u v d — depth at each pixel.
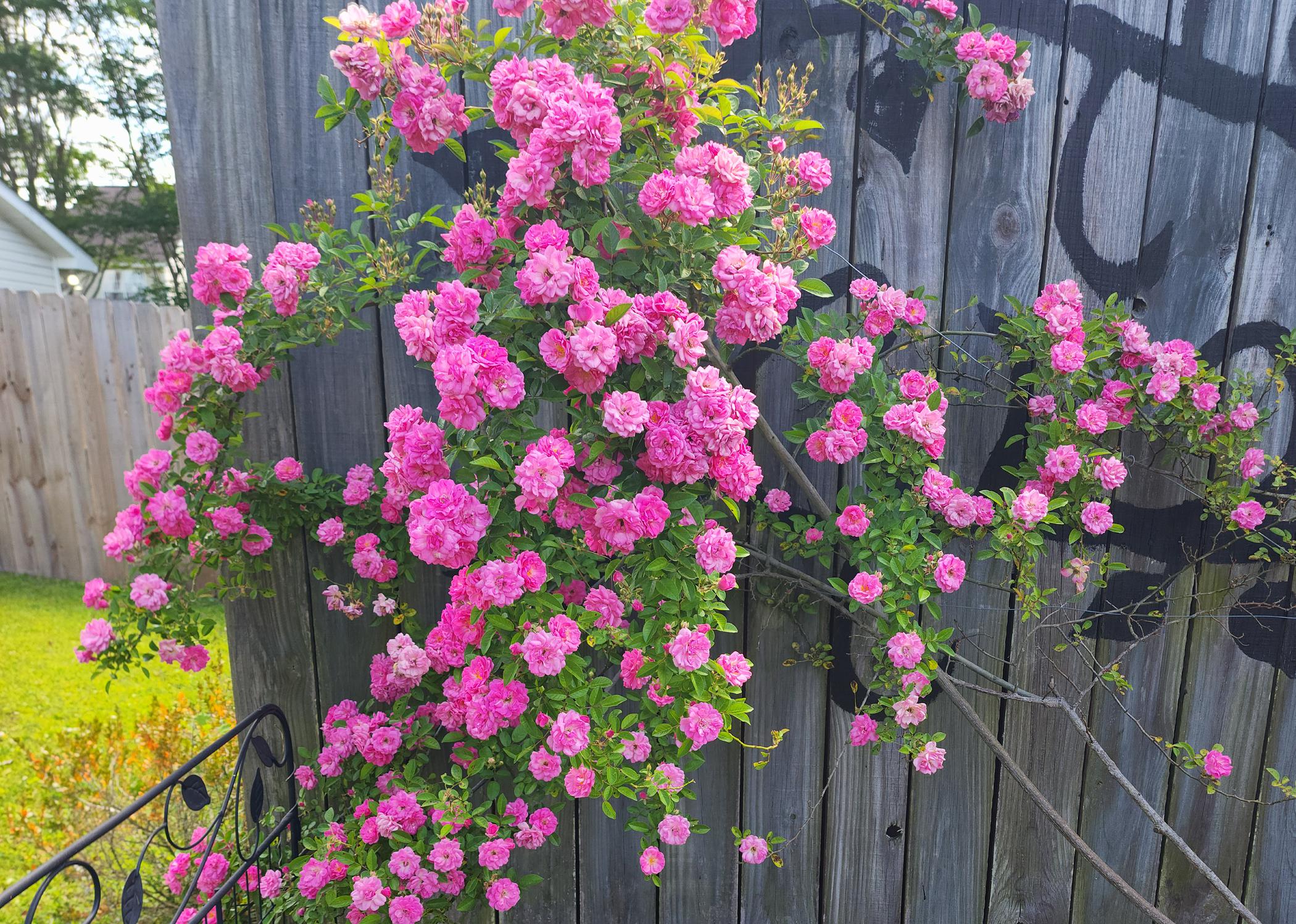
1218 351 1.67
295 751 1.70
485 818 1.47
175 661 1.51
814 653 1.70
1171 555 1.72
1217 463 1.64
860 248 1.62
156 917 2.15
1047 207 1.61
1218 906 1.82
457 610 1.29
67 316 4.73
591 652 1.66
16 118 17.14
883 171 1.59
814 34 1.54
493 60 1.25
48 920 2.16
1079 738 1.77
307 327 1.50
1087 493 1.56
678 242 1.16
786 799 1.77
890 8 1.48
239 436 1.53
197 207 1.55
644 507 1.05
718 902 1.78
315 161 1.56
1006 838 1.80
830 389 1.41
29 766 2.96
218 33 1.51
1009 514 1.45
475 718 1.33
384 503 1.53
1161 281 1.64
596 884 1.76
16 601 4.58
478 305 1.10
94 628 1.42
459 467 1.35
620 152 1.25
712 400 1.04
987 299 1.64
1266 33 1.56
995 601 1.73
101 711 3.38
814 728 1.74
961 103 1.53
